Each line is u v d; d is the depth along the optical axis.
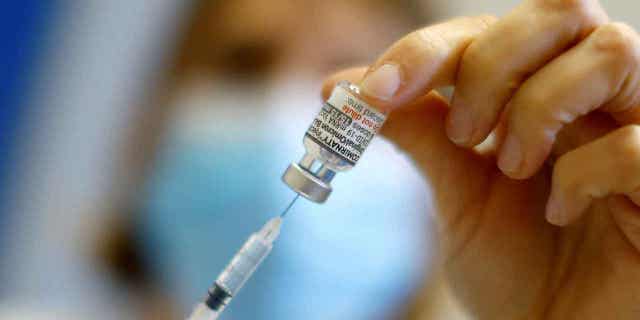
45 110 2.44
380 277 1.65
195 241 1.79
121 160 2.21
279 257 1.64
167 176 1.84
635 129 0.65
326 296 1.64
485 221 0.90
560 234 0.88
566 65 0.65
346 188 1.63
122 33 2.32
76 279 2.39
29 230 2.49
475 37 0.71
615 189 0.66
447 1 1.82
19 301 2.43
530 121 0.67
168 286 1.87
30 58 2.37
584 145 0.69
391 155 1.60
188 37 2.00
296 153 1.78
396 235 1.64
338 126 0.71
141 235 1.97
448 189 0.90
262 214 1.75
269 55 1.89
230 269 0.82
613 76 0.64
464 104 0.71
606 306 0.80
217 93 1.91
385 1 1.80
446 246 0.92
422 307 1.65
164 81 2.05
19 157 2.48
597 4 0.66
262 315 1.63
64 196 2.46
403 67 0.69
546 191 0.88
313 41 1.83
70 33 2.36
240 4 1.90
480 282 0.91
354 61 1.82
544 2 0.66
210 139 1.84
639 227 0.72
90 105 2.41
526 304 0.88
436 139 0.89
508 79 0.68
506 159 0.72
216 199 1.78
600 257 0.82
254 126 1.83
